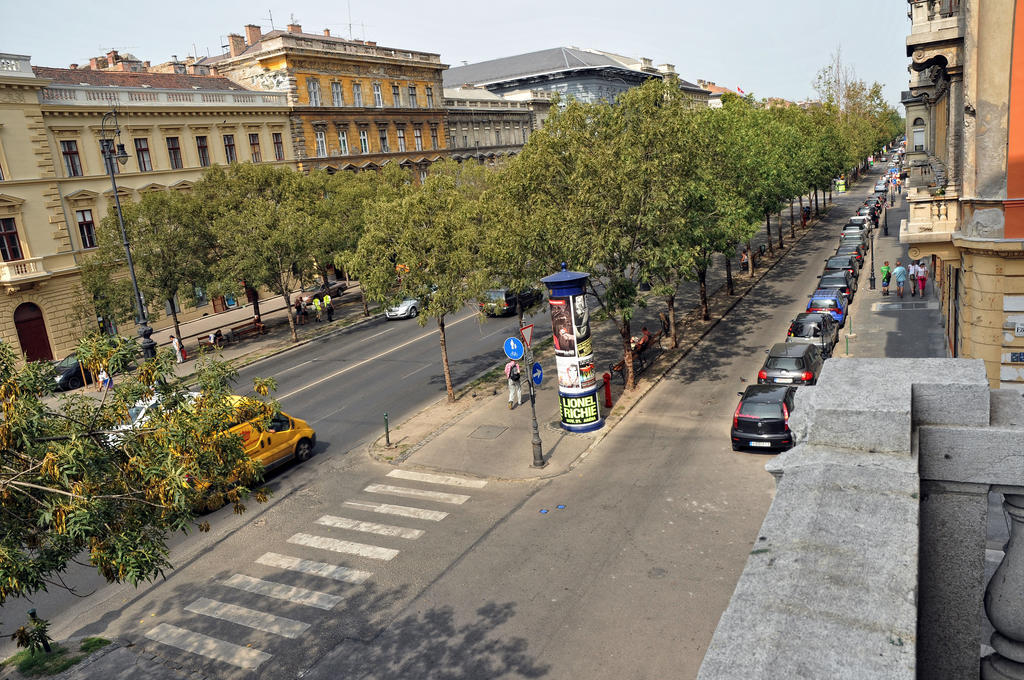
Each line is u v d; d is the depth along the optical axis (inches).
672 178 823.7
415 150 2664.9
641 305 870.4
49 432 323.9
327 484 725.3
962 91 668.1
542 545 553.9
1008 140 600.7
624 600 466.0
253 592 528.1
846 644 75.7
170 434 320.5
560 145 863.1
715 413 815.7
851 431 112.0
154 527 359.9
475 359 1186.6
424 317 901.2
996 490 113.2
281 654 449.1
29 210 1475.1
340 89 2343.8
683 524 561.3
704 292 1277.1
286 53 2134.6
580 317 780.6
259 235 1396.4
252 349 1457.9
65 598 551.2
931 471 116.0
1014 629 116.8
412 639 450.3
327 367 1227.2
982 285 629.0
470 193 1790.1
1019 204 603.5
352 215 1728.6
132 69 2309.3
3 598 275.4
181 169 1833.2
